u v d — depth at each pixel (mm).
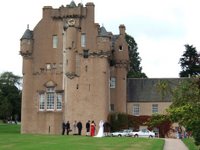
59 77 73438
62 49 73875
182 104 30047
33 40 75062
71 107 71375
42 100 73562
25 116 73438
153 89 80562
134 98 80000
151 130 75688
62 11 74125
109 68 76875
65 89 72375
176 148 37719
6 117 136875
